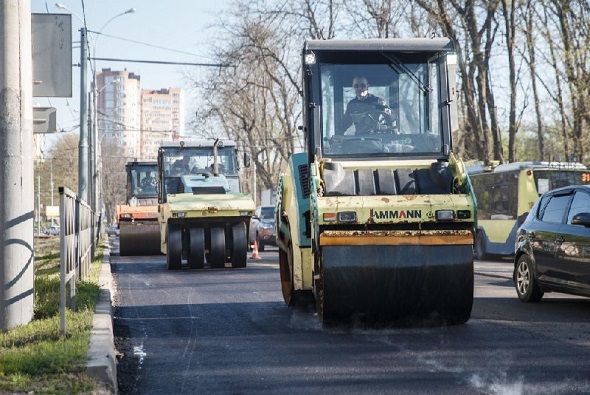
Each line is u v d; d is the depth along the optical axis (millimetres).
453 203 23297
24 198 23500
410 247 23375
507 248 69875
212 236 54375
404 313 24031
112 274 50500
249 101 137125
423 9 95250
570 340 22578
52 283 33938
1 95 23422
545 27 93688
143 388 17375
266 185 147625
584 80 87375
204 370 19141
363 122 26094
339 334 24047
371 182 24672
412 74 26438
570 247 29781
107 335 20797
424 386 16906
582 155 90000
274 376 18266
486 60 97125
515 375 17891
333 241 23203
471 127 99062
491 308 30453
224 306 31906
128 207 72812
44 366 16953
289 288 30469
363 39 26375
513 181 69438
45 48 26266
